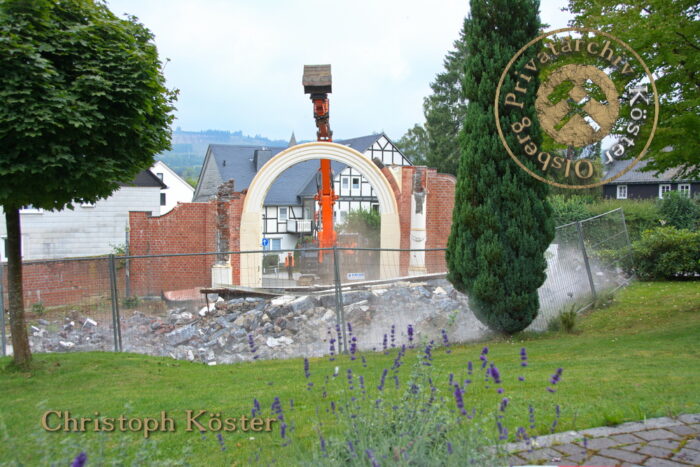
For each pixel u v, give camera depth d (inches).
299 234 1790.1
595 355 306.2
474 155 377.1
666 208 1077.1
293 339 446.3
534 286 377.4
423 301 505.4
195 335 469.4
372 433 143.3
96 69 249.9
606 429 171.5
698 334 350.9
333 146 816.9
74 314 492.1
